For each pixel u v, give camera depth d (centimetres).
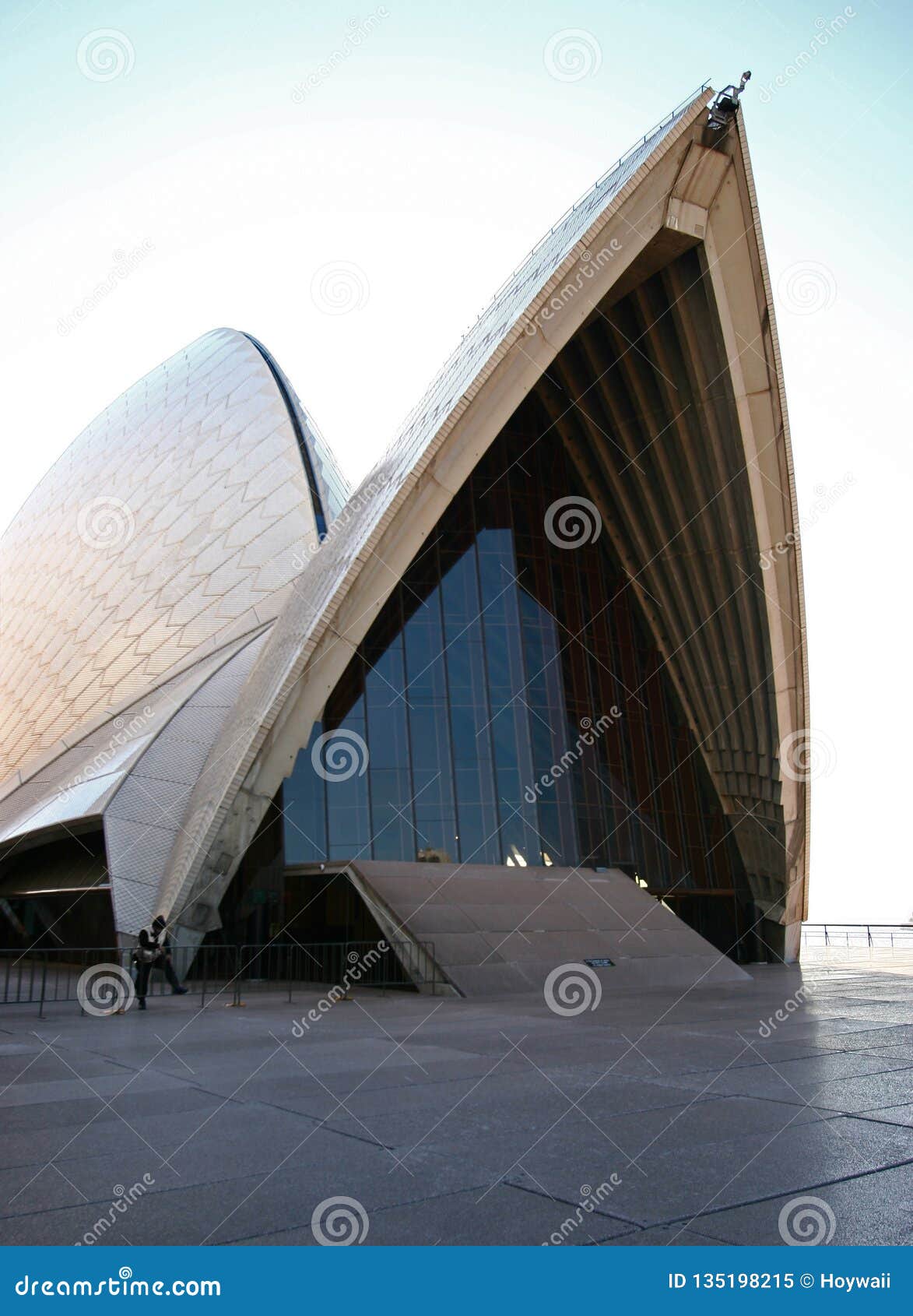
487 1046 932
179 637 3025
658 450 2394
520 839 2369
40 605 3909
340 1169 508
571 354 2398
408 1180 488
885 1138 561
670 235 1994
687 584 2566
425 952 1628
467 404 1894
